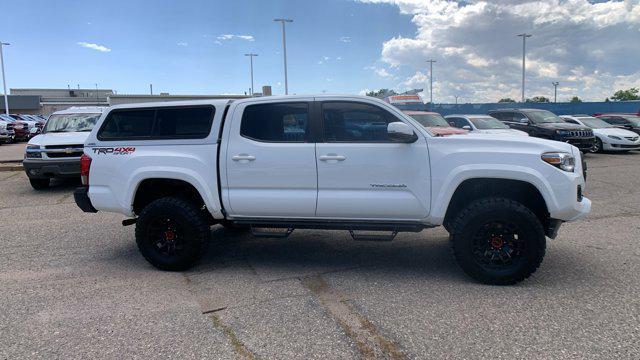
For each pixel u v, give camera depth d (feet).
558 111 111.04
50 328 12.62
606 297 14.07
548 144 14.98
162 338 11.99
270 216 16.60
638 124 66.80
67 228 23.77
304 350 11.32
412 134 15.14
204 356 11.10
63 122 38.58
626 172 40.60
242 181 16.40
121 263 18.21
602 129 59.16
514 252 15.05
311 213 16.17
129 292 15.14
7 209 28.60
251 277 16.48
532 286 15.06
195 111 16.93
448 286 15.25
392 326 12.47
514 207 14.67
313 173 15.87
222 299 14.49
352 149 15.60
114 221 25.29
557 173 14.55
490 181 15.51
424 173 15.26
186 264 16.99
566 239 20.31
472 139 15.24
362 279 16.08
